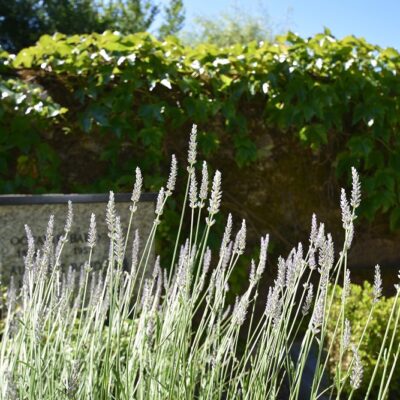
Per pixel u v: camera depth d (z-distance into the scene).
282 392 3.29
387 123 5.16
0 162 4.41
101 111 4.54
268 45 4.96
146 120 4.62
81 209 3.68
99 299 1.88
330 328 3.24
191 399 1.59
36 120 4.43
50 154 4.49
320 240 1.53
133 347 1.78
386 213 5.50
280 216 5.19
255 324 4.67
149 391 1.60
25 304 1.76
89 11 15.92
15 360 1.58
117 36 4.67
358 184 1.45
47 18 15.62
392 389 3.04
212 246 4.72
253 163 5.12
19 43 15.51
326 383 3.20
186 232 4.71
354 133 5.31
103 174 4.74
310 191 5.28
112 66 4.60
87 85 4.65
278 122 5.02
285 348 1.64
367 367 2.97
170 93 4.84
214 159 5.00
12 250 3.53
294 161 5.23
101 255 3.72
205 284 4.59
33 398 1.48
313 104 4.92
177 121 4.77
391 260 5.54
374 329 3.03
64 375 1.61
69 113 4.66
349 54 5.04
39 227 3.59
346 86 5.02
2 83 4.34
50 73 4.66
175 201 4.73
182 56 4.89
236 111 5.03
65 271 3.62
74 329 2.32
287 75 4.87
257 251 4.95
